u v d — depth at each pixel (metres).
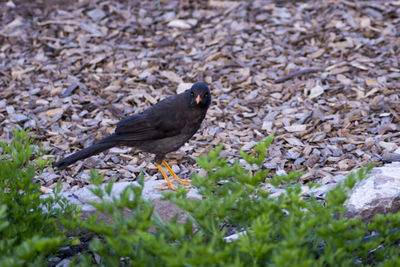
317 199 8.66
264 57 15.56
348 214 8.12
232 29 17.12
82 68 15.56
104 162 11.12
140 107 13.51
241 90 14.04
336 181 9.70
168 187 9.30
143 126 9.34
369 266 6.49
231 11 18.08
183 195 6.07
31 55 16.38
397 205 8.28
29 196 6.74
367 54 15.10
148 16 18.45
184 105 9.34
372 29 16.16
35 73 15.38
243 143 11.61
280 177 6.19
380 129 11.53
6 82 14.92
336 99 13.14
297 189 5.95
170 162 11.03
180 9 18.72
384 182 8.66
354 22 16.58
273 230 5.77
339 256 5.70
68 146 11.81
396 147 10.73
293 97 13.53
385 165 9.88
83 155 8.98
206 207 5.71
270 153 11.06
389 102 12.61
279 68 15.01
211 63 15.41
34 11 18.84
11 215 6.78
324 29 16.52
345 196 5.76
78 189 9.53
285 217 5.95
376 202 8.22
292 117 12.48
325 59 15.17
